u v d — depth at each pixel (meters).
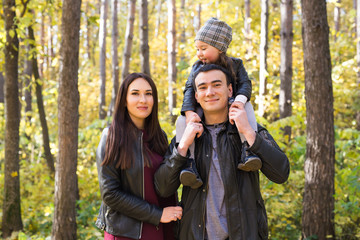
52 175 7.02
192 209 2.08
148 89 2.30
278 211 4.66
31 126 8.63
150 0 20.80
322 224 4.45
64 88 4.39
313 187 4.49
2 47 5.54
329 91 4.45
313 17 4.38
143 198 2.20
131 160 2.19
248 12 10.24
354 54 11.25
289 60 7.17
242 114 1.97
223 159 2.04
